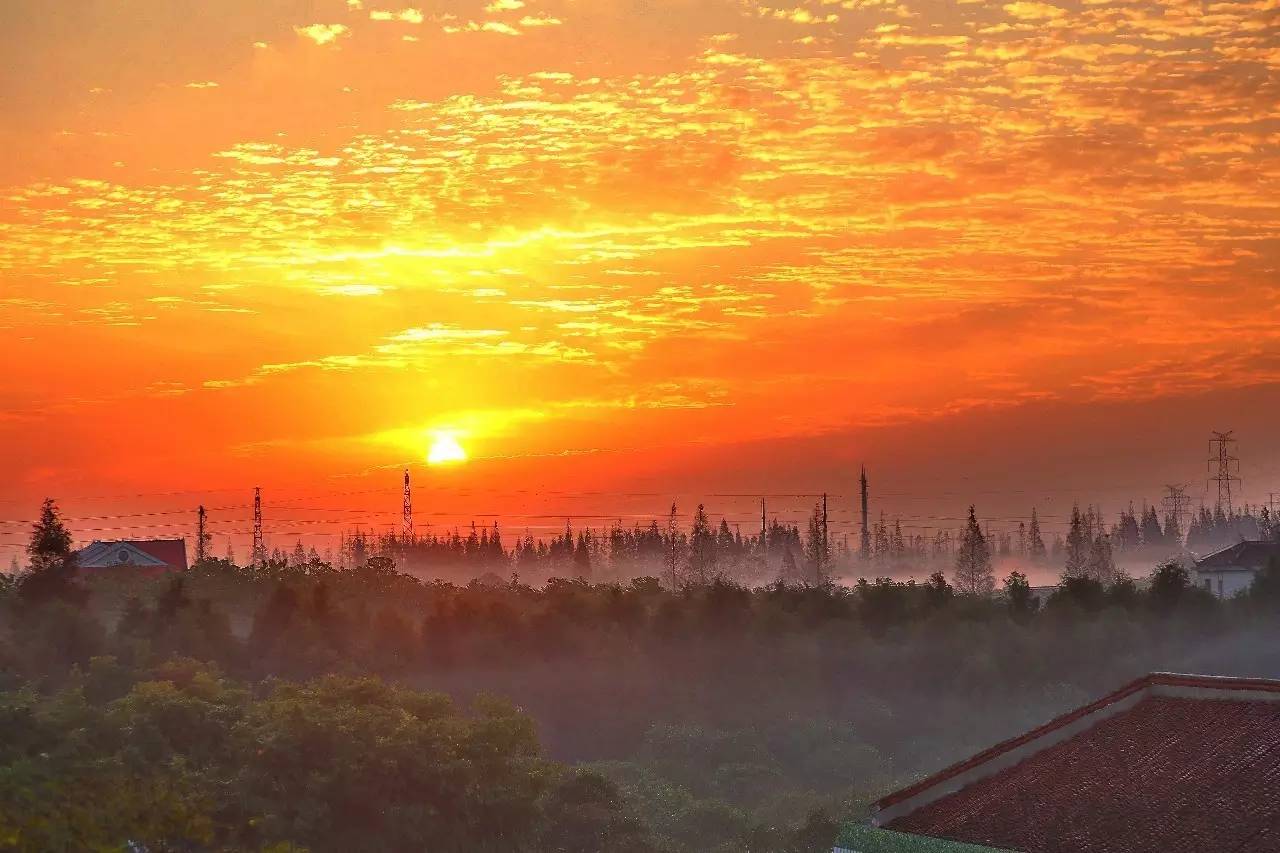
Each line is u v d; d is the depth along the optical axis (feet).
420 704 224.33
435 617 297.53
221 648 261.24
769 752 266.57
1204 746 98.78
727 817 213.66
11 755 157.99
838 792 236.84
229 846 158.51
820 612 345.92
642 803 223.51
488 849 194.39
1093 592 336.90
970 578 462.19
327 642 276.41
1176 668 299.17
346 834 183.52
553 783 208.85
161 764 179.11
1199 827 90.33
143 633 260.42
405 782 191.11
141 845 89.86
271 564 337.52
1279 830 87.30
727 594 332.19
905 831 102.99
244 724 193.26
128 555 379.14
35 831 80.94
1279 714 99.30
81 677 224.33
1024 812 99.35
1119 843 91.66
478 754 201.16
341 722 195.00
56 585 273.95
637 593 355.56
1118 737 104.01
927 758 270.67
